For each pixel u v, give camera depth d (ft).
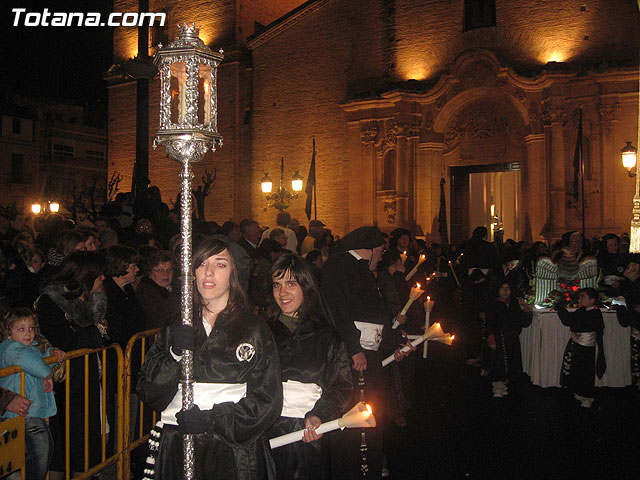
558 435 23.66
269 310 13.57
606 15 63.46
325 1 79.41
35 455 14.12
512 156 67.77
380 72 75.46
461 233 71.46
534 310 31.58
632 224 35.78
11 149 149.07
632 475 19.49
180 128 9.70
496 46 68.39
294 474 12.86
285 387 12.92
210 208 87.51
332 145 78.38
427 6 72.69
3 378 13.87
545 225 63.26
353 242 18.56
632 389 31.55
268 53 83.87
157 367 10.58
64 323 15.94
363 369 17.33
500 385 29.66
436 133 71.00
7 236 32.12
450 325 51.65
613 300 31.60
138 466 19.26
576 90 62.49
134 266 18.45
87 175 161.89
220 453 10.61
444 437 23.48
